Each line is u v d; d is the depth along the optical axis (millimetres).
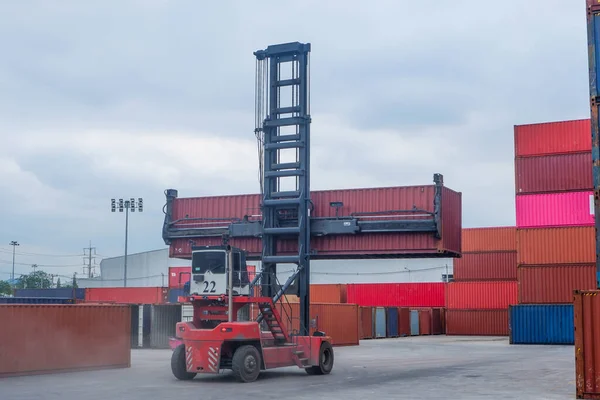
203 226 31594
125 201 82750
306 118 26750
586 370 16906
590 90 18859
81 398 17656
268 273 25031
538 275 44594
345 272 106875
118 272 117562
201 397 17625
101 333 26172
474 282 59938
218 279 21922
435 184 28766
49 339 24531
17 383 21422
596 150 18422
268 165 27281
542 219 44781
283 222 28547
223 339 21078
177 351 22172
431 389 19219
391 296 69312
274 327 23172
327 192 30047
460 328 59781
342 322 44656
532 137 45562
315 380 21891
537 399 17047
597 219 18109
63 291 60250
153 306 40938
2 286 114750
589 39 19125
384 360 30953
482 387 19719
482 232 61531
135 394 18422
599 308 16906
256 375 21438
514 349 39500
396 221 28734
